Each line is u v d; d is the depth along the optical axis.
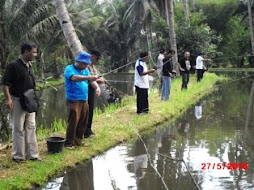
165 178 5.17
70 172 5.46
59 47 24.06
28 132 5.47
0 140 7.72
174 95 11.95
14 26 18.17
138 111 9.16
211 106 11.23
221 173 5.34
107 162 5.91
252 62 36.59
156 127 8.36
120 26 41.59
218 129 8.12
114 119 8.63
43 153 5.91
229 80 20.11
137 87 9.04
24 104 5.19
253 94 14.02
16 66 5.14
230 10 35.50
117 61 43.66
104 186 4.95
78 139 6.38
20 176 4.92
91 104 6.85
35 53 5.29
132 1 38.88
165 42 22.45
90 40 36.38
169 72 10.91
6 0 18.20
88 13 30.02
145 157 6.14
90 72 6.79
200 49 21.70
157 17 26.70
